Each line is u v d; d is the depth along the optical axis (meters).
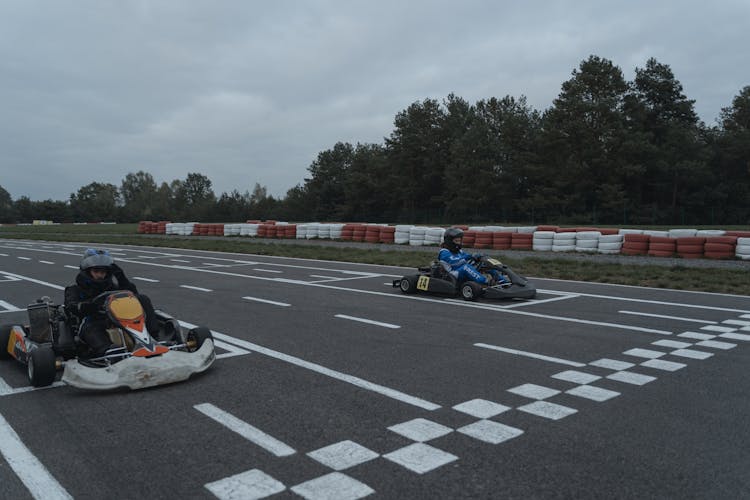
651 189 48.16
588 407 4.98
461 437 4.31
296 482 3.60
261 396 5.31
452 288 11.12
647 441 4.23
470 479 3.63
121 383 5.26
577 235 19.80
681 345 7.27
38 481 3.67
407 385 5.62
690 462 3.87
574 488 3.51
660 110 48.47
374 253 21.47
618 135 43.94
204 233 38.66
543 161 49.22
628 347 7.16
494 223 49.09
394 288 12.80
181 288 13.08
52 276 16.27
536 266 16.06
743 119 52.69
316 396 5.30
